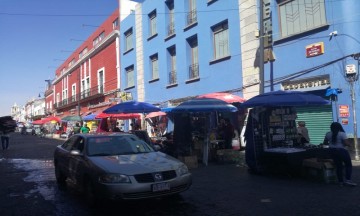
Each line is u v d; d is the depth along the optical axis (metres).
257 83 15.88
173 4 22.95
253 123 10.84
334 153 8.63
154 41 24.92
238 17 17.12
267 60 15.25
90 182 7.17
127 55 29.48
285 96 10.08
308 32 13.52
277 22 15.04
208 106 12.72
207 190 8.59
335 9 12.53
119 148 8.23
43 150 23.47
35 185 10.06
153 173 6.79
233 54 17.50
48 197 8.34
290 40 14.30
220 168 12.24
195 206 7.09
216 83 18.73
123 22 30.14
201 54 19.92
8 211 7.13
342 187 8.47
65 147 9.73
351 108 11.95
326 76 12.89
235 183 9.39
